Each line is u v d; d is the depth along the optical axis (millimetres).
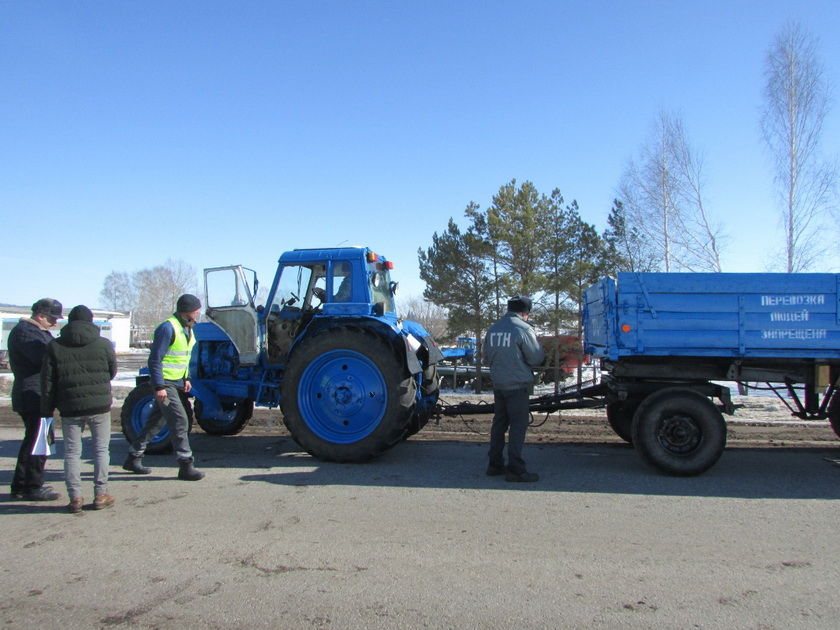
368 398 6633
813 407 6344
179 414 5777
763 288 5828
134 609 3143
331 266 7109
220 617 3053
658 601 3236
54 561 3789
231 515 4691
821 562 3777
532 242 18688
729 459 6781
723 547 4031
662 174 21594
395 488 5488
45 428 5172
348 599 3254
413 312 53594
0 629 2936
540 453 7168
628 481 5770
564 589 3383
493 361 5855
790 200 19344
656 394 5980
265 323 7375
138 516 4676
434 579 3512
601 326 6516
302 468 6301
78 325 4801
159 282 67875
